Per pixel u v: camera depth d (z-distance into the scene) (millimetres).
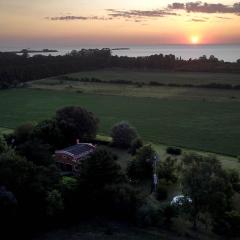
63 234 60250
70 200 65188
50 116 142875
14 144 96188
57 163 84688
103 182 66750
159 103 164625
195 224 60906
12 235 59375
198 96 178375
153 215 61750
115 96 181875
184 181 60031
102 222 63500
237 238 58406
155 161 79188
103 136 109562
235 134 115562
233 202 67312
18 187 61812
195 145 104438
